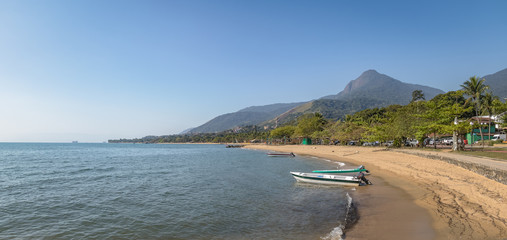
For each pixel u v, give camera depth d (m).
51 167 47.34
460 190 18.94
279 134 161.88
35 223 15.83
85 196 22.83
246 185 27.44
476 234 11.38
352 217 15.50
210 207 18.88
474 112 76.50
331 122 139.62
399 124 60.12
